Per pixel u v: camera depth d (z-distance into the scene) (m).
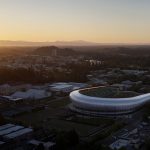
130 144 129.50
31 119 171.75
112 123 162.38
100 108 175.88
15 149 123.38
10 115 178.00
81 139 135.50
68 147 124.06
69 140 125.38
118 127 152.25
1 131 136.00
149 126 156.50
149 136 139.62
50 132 143.62
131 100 180.50
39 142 128.00
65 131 144.25
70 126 157.62
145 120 166.25
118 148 123.75
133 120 167.62
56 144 123.00
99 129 152.38
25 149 123.31
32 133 139.75
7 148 123.88
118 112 175.50
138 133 144.62
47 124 161.00
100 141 133.62
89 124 161.38
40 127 151.88
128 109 177.75
